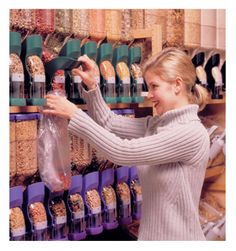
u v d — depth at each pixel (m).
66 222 1.98
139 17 2.42
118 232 2.33
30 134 1.85
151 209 1.79
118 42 2.31
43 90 1.86
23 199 1.88
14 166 1.80
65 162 1.89
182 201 1.74
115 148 1.67
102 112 1.97
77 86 2.02
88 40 2.16
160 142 1.69
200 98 2.19
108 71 2.15
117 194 2.25
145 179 1.81
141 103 2.36
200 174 1.78
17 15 1.85
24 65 1.86
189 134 1.71
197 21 2.77
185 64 1.79
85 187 2.07
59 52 1.99
